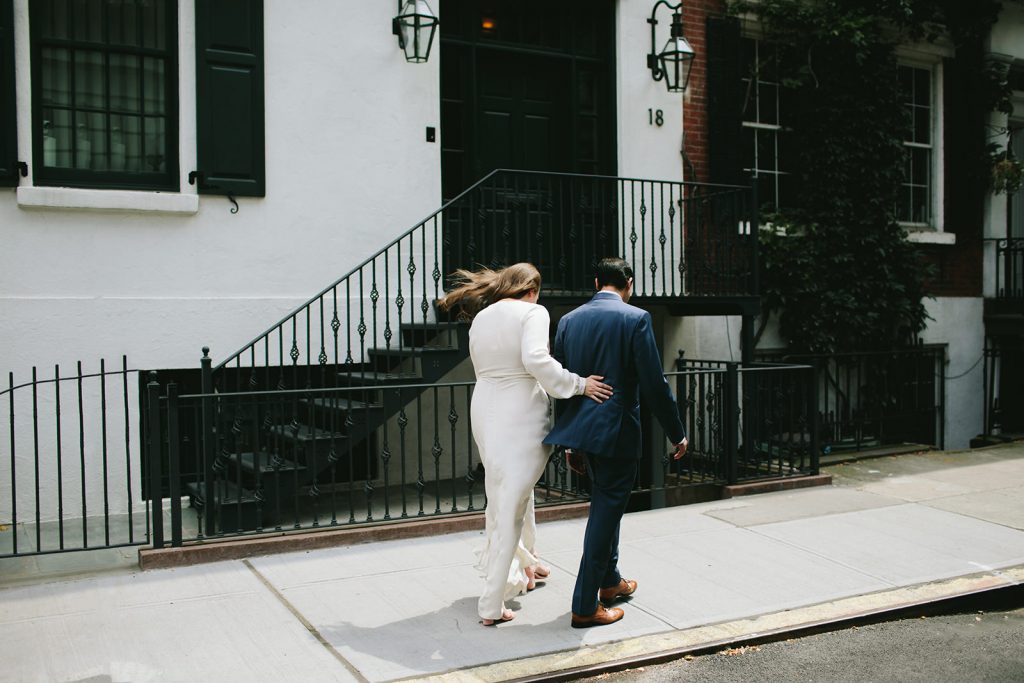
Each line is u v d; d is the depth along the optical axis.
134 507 6.63
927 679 3.83
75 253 6.41
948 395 10.78
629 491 4.26
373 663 3.80
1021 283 11.30
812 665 3.96
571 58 8.66
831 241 9.57
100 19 6.65
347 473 7.64
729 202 8.43
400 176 7.53
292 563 5.21
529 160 8.57
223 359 6.86
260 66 6.97
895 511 6.50
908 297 10.05
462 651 3.94
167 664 3.78
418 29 7.30
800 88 9.73
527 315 4.19
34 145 6.42
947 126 10.93
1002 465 8.39
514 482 4.18
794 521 6.20
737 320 9.27
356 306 7.36
